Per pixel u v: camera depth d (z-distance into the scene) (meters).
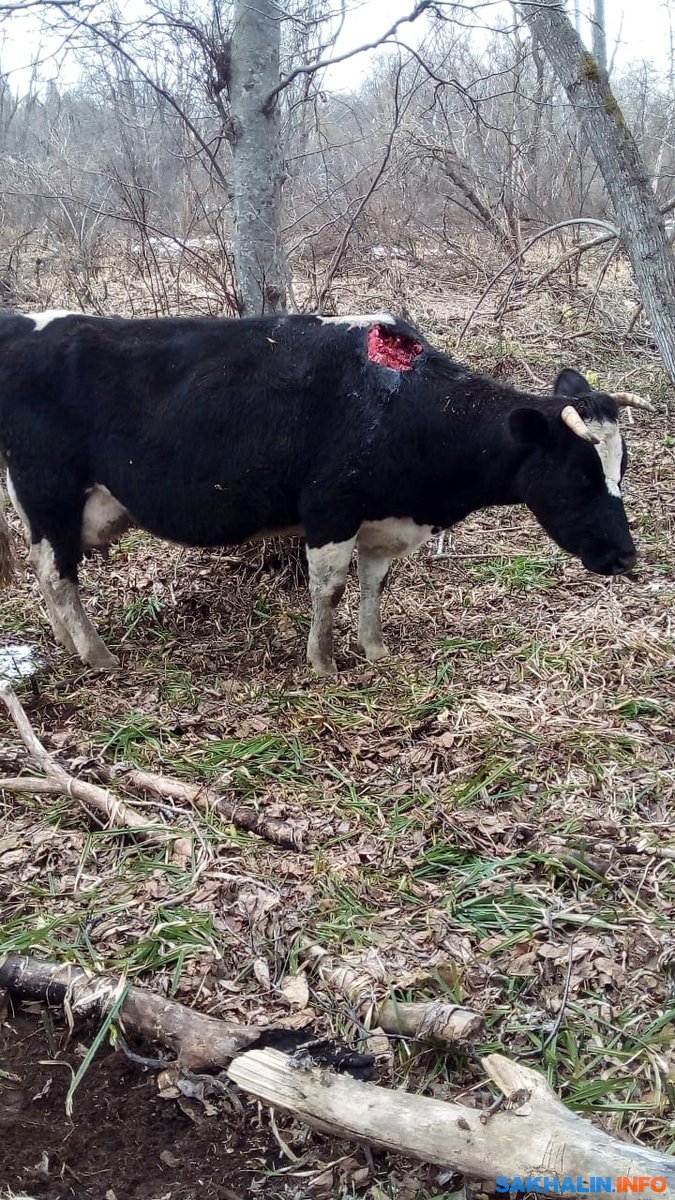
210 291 9.33
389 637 5.47
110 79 9.98
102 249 11.43
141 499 5.04
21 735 4.28
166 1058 2.99
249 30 5.59
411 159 10.31
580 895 3.47
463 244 12.28
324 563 4.95
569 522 4.72
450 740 4.41
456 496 4.97
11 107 16.00
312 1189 2.60
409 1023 2.89
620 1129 2.63
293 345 4.81
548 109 13.47
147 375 4.88
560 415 4.55
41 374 4.92
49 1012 3.19
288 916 3.38
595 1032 2.92
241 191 5.89
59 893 3.58
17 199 13.05
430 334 9.39
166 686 5.05
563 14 5.36
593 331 9.53
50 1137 2.79
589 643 5.14
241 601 5.86
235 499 4.94
